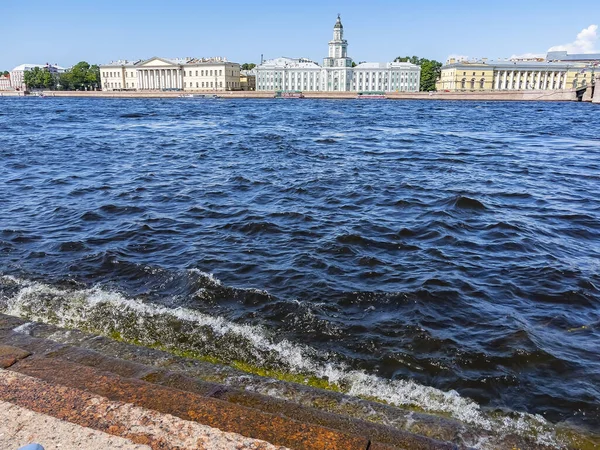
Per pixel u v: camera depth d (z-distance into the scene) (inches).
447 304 274.2
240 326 245.0
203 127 1562.5
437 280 305.1
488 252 362.6
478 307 271.0
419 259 345.4
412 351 224.8
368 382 200.5
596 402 189.8
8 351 167.5
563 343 235.1
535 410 185.3
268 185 596.1
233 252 353.7
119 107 3063.5
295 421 128.6
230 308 265.9
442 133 1396.4
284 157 855.7
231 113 2440.9
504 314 262.7
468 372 209.3
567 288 297.7
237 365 211.3
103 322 245.3
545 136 1316.4
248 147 1000.9
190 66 5634.8
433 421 161.3
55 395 130.0
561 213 478.9
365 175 673.6
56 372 151.6
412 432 154.1
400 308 268.2
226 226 420.2
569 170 736.3
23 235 391.9
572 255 360.5
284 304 269.6
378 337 236.8
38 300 269.9
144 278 306.8
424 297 281.0
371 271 320.2
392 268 326.6
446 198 531.2
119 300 271.4
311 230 410.0
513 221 444.8
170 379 167.6
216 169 717.3
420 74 5733.3
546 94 4475.9
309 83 5629.9
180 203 501.7
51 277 306.7
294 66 5644.7
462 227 426.0
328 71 5536.4
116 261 332.5
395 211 478.3
